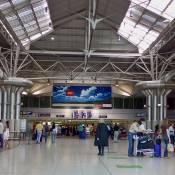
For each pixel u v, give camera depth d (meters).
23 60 44.94
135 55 44.81
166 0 29.52
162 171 14.96
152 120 43.94
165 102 44.00
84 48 44.72
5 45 41.44
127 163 17.94
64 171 14.59
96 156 21.61
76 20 41.53
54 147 29.77
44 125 40.34
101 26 42.28
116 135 41.97
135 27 38.56
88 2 37.81
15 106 42.88
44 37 43.19
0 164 16.70
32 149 27.06
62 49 44.81
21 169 14.99
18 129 42.53
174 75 42.41
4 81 41.78
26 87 43.78
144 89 44.78
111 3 34.91
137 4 31.09
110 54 44.44
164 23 33.59
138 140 22.02
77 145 33.00
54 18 39.31
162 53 42.84
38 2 32.25
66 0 35.12
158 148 21.92
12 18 33.81
